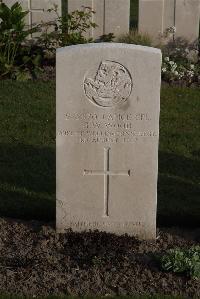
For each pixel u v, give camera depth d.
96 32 5.14
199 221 3.19
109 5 5.07
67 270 2.77
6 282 2.69
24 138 3.96
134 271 2.77
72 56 2.80
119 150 2.93
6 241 2.99
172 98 4.47
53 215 3.21
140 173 2.96
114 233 3.03
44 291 2.66
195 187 3.49
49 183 3.50
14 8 4.75
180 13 5.09
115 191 2.98
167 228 3.15
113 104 2.86
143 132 2.90
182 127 4.12
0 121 4.12
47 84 4.58
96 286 2.68
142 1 5.10
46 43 4.93
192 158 3.79
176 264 2.74
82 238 2.96
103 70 2.82
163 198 3.37
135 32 5.12
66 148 2.92
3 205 3.28
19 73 4.65
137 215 3.01
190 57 5.07
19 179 3.53
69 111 2.87
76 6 5.09
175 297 2.63
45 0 5.01
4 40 4.71
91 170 2.95
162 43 5.15
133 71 2.82
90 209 3.00
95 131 2.90
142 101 2.86
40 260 2.82
